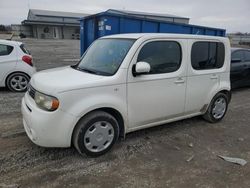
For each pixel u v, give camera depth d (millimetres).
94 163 3492
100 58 4109
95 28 9047
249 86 9070
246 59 8586
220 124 5227
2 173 3176
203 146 4172
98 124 3559
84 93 3361
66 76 3660
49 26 51938
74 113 3295
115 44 4109
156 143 4188
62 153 3703
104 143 3686
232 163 3645
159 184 3092
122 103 3703
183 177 3256
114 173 3279
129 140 4238
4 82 7297
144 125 4117
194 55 4516
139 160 3623
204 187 3066
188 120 5340
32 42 30672
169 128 4859
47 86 3318
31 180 3061
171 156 3781
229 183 3160
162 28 9680
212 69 4883
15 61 7270
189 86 4508
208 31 11305
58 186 2977
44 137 3287
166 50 4129
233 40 39531
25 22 50250
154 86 4000
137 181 3133
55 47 24812
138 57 3814
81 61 4484
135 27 9039
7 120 4949
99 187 2992
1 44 7184
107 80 3533
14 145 3895
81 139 3443
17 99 6562
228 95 5379
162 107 4203
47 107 3268
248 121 5496
